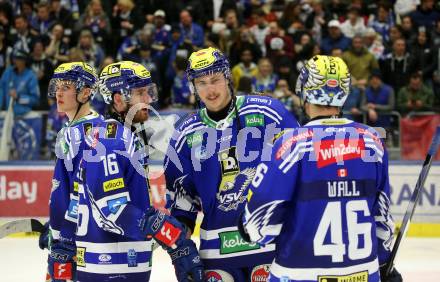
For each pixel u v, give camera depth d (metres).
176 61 15.15
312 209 4.84
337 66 4.95
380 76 15.12
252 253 5.80
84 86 6.08
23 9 17.88
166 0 18.06
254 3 18.72
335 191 4.86
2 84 14.80
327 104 4.96
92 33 17.02
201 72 5.62
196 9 18.09
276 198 4.82
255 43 16.56
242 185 5.82
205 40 17.00
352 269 4.86
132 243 5.55
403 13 18.42
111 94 5.86
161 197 12.80
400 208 13.62
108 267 5.52
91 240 5.56
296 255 4.86
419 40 16.44
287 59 15.91
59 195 5.94
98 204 5.38
